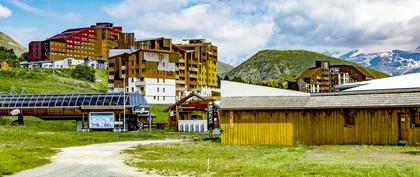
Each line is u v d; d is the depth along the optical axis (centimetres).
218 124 8544
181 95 17562
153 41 18962
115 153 4562
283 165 3328
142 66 15788
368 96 5422
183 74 17725
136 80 15825
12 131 6694
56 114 9625
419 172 2816
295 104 5678
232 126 5944
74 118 9706
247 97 5947
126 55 16062
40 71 19200
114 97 9675
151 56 15925
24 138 6097
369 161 3594
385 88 6300
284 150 4784
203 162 3641
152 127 10319
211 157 4159
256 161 3672
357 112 5459
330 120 5581
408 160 3647
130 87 15888
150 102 15775
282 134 5772
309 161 3622
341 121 5534
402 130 5256
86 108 9300
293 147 5219
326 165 3262
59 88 16325
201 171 3127
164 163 3584
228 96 6072
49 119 9900
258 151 4744
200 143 5944
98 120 9131
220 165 3412
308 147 5200
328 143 5572
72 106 9612
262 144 5766
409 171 2872
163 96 16175
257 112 5878
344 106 5419
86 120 9512
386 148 4853
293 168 3148
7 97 10019
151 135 7731
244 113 5922
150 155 4369
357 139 5444
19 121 9000
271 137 5812
